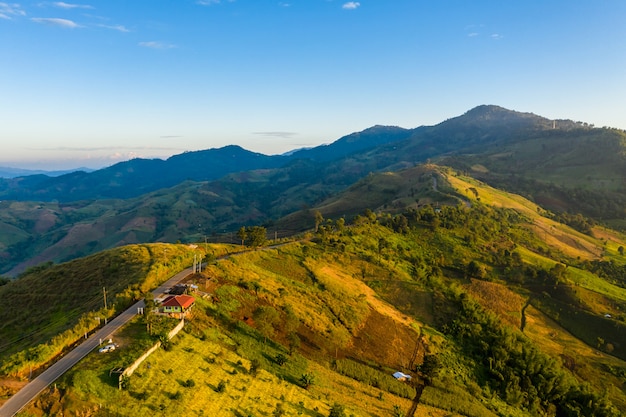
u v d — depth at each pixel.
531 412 89.94
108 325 66.88
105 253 108.38
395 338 100.69
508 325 124.88
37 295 90.38
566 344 127.94
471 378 94.00
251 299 90.56
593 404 94.44
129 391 49.72
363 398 72.06
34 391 48.00
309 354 81.00
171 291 81.56
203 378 57.53
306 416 58.50
